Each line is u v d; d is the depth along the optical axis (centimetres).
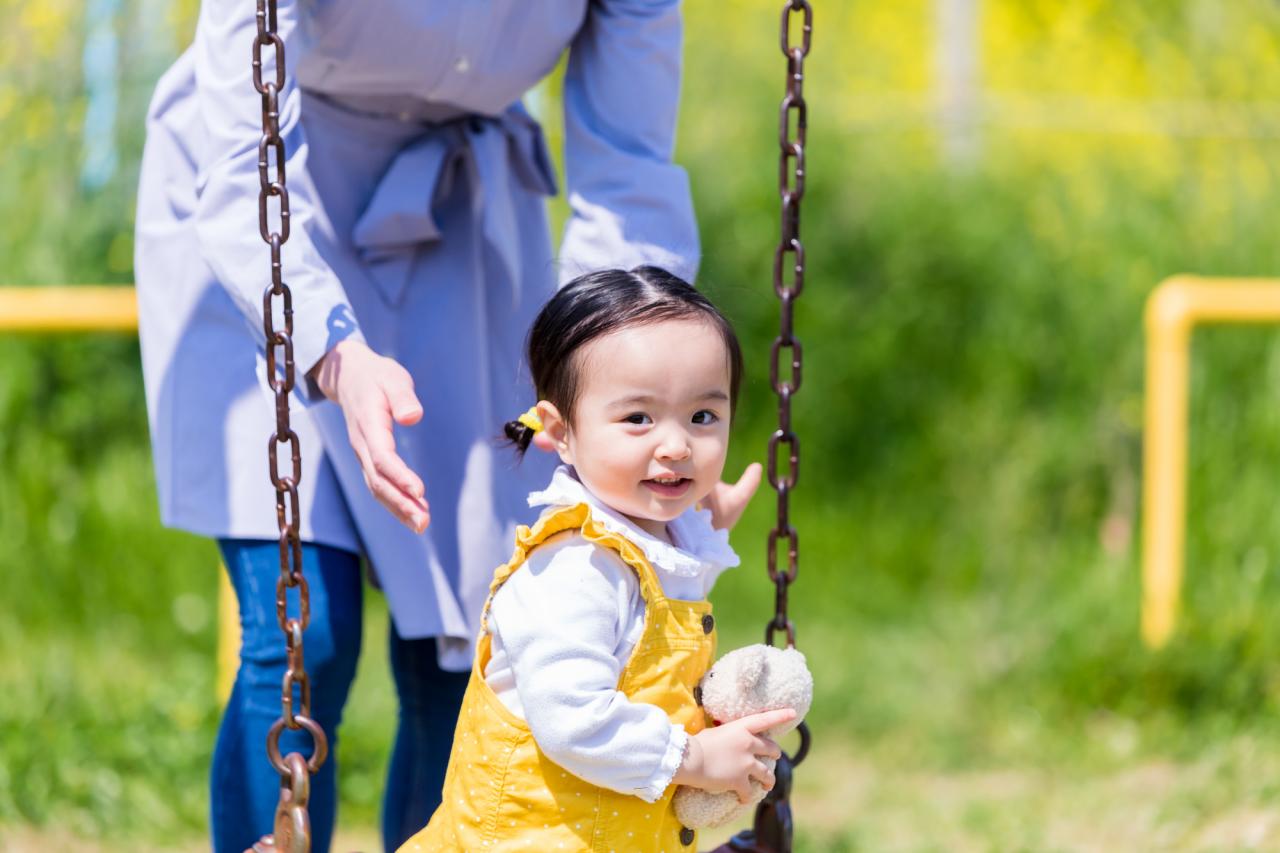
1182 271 907
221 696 579
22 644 736
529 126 357
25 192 849
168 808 571
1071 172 985
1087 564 845
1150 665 708
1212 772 605
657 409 261
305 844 267
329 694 322
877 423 951
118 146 856
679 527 279
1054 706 722
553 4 323
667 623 260
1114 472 887
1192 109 958
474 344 340
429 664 358
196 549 802
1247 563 754
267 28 281
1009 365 935
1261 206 912
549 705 249
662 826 264
